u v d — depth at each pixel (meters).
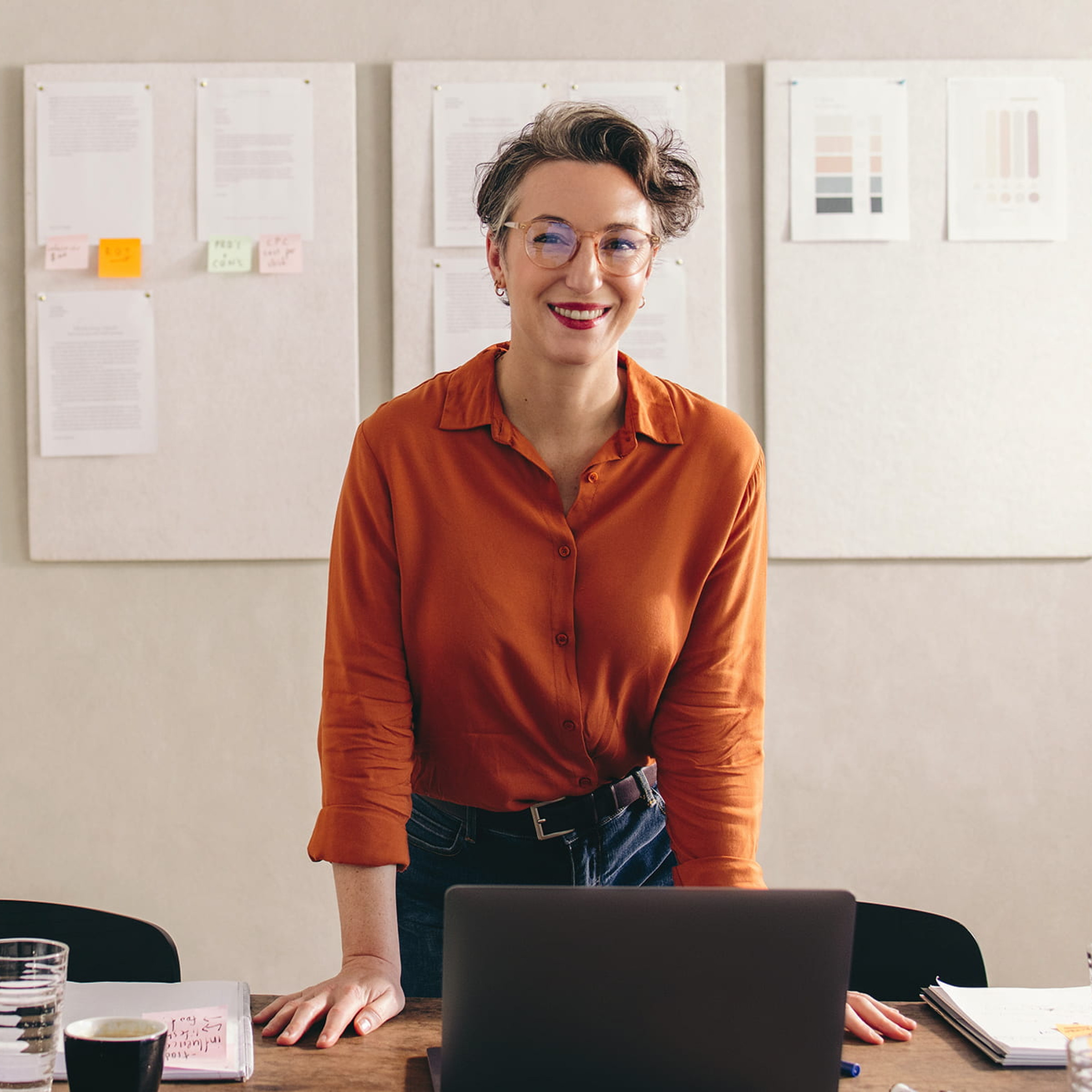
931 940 1.66
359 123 2.71
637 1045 0.99
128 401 2.68
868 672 2.74
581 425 1.48
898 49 2.74
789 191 2.72
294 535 2.70
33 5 2.69
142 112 2.68
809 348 2.72
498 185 1.43
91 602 2.70
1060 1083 1.12
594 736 1.50
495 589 1.44
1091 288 2.74
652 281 2.72
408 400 1.52
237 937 2.69
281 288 2.69
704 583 1.51
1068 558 2.75
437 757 1.53
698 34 2.73
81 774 2.69
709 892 1.01
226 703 2.70
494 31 2.71
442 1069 1.00
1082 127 2.74
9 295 2.70
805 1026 1.00
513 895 0.99
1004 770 2.74
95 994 1.27
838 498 2.72
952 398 2.74
